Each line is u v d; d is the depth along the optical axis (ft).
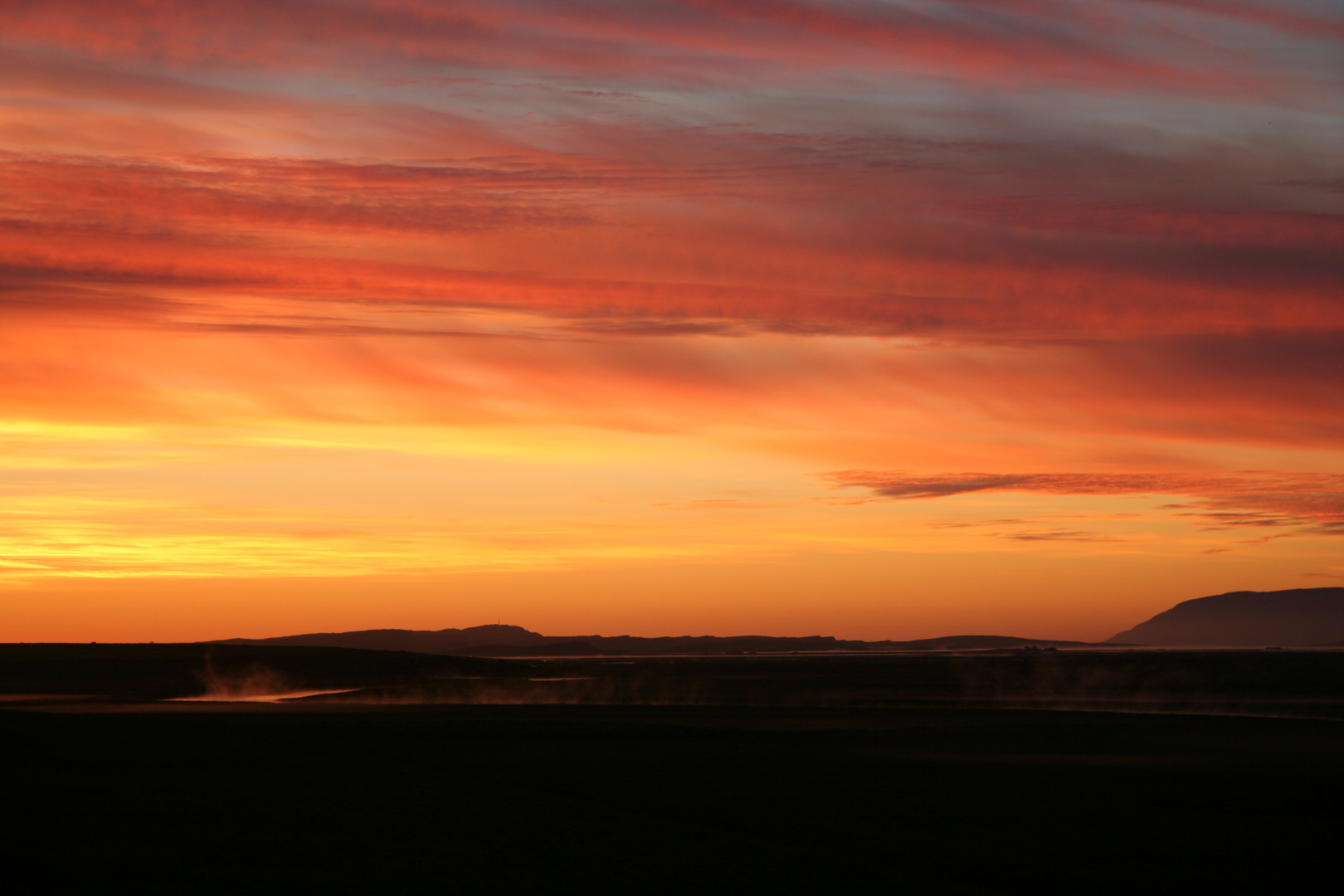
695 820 116.47
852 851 101.71
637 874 92.27
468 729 214.07
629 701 344.69
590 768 156.25
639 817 116.98
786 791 136.05
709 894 86.33
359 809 119.24
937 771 154.71
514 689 412.77
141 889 84.94
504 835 106.32
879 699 351.25
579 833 107.86
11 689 420.36
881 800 129.29
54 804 115.44
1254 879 92.99
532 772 152.25
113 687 426.92
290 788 132.46
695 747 185.26
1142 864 97.71
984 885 90.43
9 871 87.35
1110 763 164.04
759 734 206.59
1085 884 91.04
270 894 84.79
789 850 101.50
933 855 100.53
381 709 289.74
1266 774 152.66
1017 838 107.76
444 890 86.84
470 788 135.13
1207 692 389.19
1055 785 141.90
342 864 94.07
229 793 127.54
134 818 110.42
